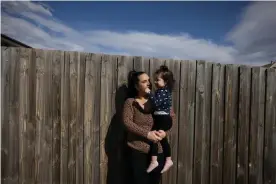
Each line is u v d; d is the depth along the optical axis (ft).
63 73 7.90
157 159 7.61
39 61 7.70
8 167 7.59
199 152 9.20
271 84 9.83
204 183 9.29
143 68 8.55
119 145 8.43
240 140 9.59
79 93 8.05
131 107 7.30
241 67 9.48
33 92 7.68
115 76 8.32
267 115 9.84
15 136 7.60
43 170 7.84
